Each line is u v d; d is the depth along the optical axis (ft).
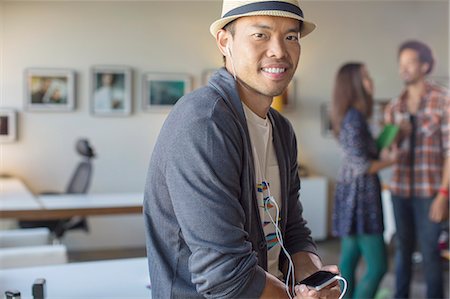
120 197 13.23
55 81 16.39
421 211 10.79
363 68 9.63
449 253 12.49
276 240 3.94
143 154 17.26
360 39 18.57
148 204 3.64
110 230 16.92
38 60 16.25
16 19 16.03
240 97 3.67
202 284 3.23
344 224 9.56
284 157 4.06
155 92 17.17
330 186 18.65
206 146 3.20
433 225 10.63
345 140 9.51
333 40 18.37
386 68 18.78
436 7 18.99
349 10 18.40
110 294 5.29
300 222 4.49
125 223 17.03
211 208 3.17
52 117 16.48
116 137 17.02
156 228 3.60
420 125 10.92
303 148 18.40
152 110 17.20
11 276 5.87
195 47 17.39
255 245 3.61
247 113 3.70
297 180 4.52
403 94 11.43
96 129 16.83
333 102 9.87
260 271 3.36
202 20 17.39
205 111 3.29
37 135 16.40
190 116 3.28
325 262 15.30
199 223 3.18
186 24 17.28
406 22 18.85
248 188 3.47
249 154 3.49
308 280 3.58
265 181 3.79
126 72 16.87
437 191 10.66
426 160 10.73
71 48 16.47
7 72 16.06
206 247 3.16
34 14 16.15
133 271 6.07
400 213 11.16
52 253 7.84
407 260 11.28
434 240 10.63
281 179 4.01
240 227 3.30
